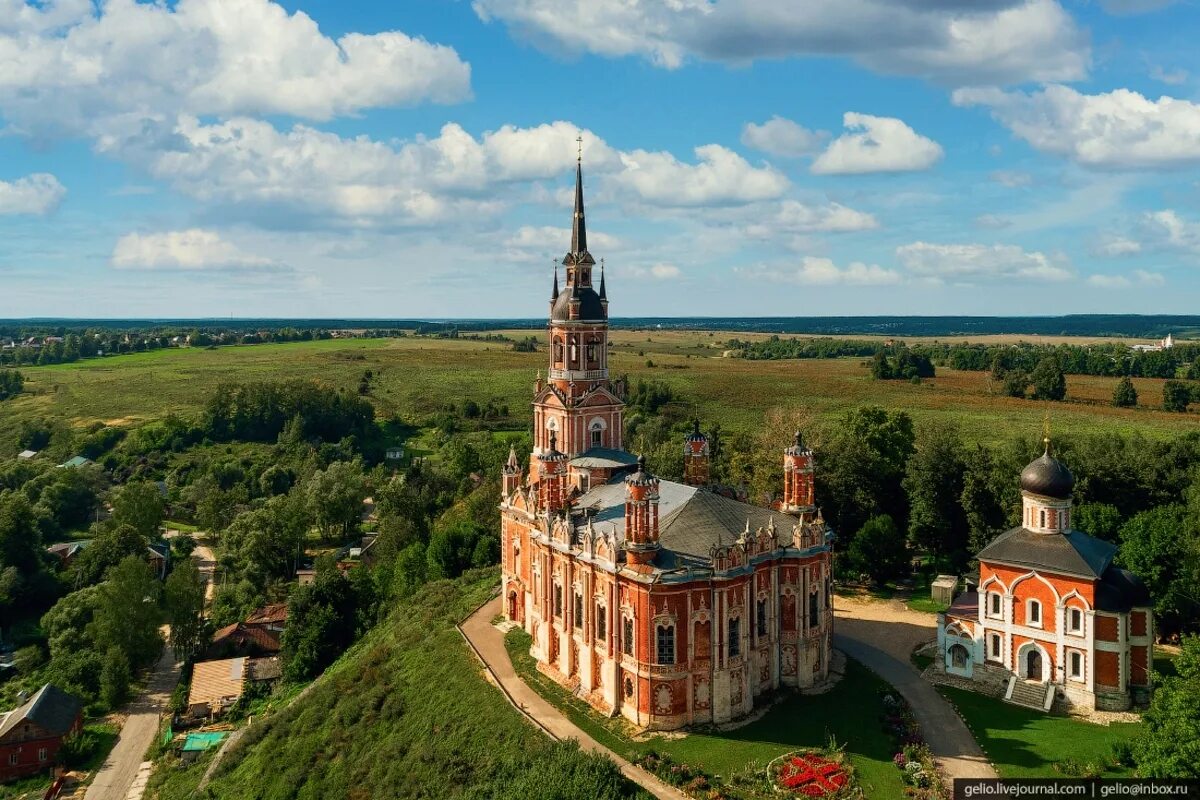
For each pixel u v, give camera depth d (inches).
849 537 5615.2
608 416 4397.1
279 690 5236.2
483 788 2854.3
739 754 3075.8
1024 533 3683.6
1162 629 4060.0
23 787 4443.9
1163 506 4598.9
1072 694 3464.6
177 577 5905.5
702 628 3316.9
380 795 3287.4
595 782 2630.4
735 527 3644.2
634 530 3302.2
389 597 5851.4
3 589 6451.8
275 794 3700.8
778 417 6879.9
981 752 3083.2
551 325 4370.1
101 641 5506.9
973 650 3720.5
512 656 4060.0
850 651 4099.4
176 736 4869.6
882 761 3019.2
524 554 4323.3
